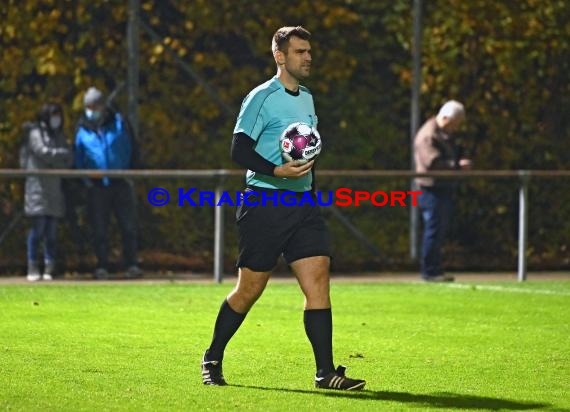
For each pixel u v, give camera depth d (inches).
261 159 854.5
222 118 1716.3
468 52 1765.5
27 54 1659.7
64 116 1660.9
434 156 1608.0
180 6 1699.1
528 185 1740.9
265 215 862.5
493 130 1776.6
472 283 1599.4
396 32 1753.2
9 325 1177.4
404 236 1720.0
